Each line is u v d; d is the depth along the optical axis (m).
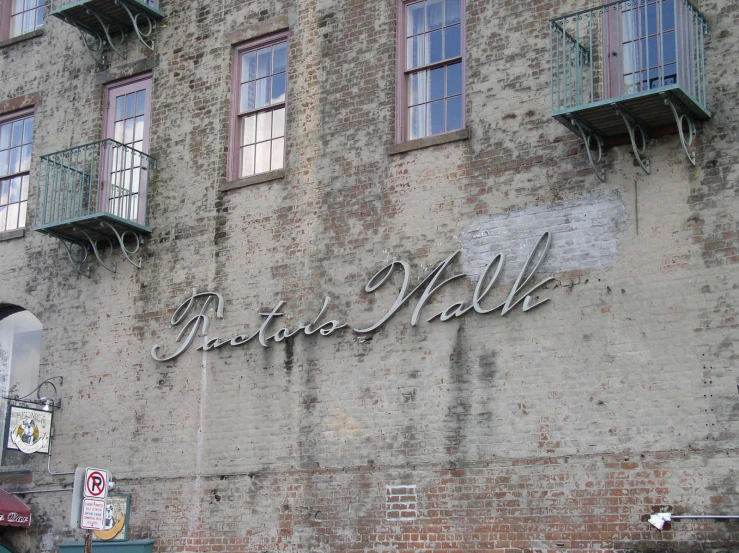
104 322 17.44
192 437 16.05
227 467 15.62
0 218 19.42
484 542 13.38
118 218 16.83
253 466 15.40
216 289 16.45
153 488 16.19
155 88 18.03
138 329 17.05
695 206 12.92
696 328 12.61
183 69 17.81
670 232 13.02
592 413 13.02
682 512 12.23
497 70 14.74
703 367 12.47
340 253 15.44
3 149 19.77
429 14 15.72
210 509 15.61
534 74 14.42
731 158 12.80
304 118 16.31
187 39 17.91
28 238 18.75
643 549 12.37
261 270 16.09
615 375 12.98
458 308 14.23
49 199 18.62
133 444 16.58
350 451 14.64
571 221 13.71
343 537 14.41
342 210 15.58
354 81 15.97
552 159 14.03
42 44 19.67
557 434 13.20
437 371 14.22
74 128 18.81
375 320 14.87
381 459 14.37
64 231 17.41
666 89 12.34
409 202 15.01
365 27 16.06
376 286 14.93
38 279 18.42
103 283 17.64
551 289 13.63
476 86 14.86
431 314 14.42
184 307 16.67
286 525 14.90
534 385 13.48
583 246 13.55
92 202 18.09
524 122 14.35
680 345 12.66
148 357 16.81
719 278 12.59
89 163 18.39
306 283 15.62
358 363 14.88
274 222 16.17
